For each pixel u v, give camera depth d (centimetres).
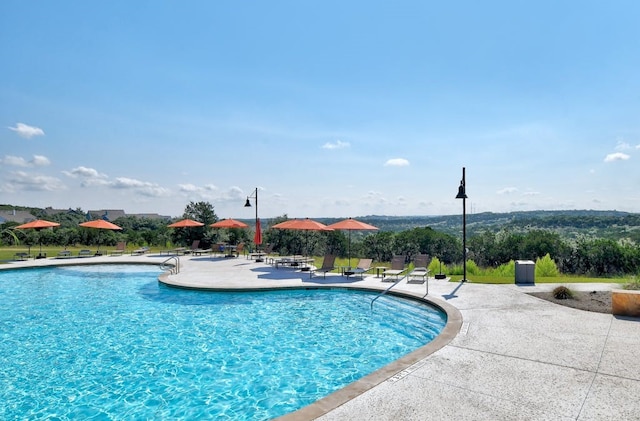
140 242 3409
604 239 3400
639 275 1340
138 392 603
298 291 1323
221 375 666
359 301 1195
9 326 965
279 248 4069
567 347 636
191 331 916
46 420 519
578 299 1009
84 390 612
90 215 9188
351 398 455
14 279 1672
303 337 869
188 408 550
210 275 1596
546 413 414
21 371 688
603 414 410
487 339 684
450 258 5125
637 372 527
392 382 502
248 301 1209
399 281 1396
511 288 1192
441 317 941
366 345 816
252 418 519
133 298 1268
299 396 585
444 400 448
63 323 988
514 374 526
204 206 3325
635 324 771
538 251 3800
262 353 771
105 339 862
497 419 403
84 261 2062
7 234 3231
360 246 5609
